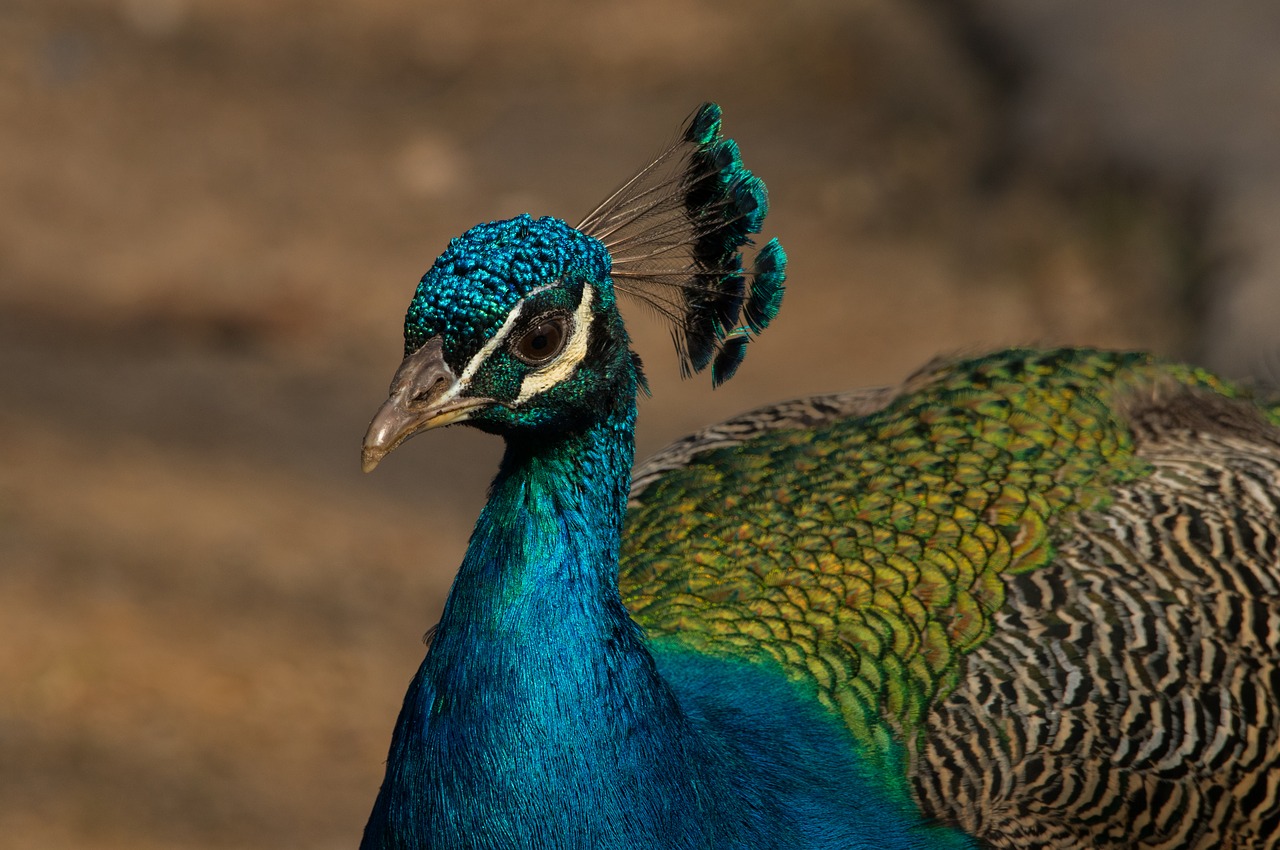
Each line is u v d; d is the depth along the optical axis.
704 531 8.06
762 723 7.19
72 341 20.00
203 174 24.75
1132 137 22.14
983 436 8.30
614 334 6.46
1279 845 7.62
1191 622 7.64
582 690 6.39
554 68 27.69
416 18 29.25
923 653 7.49
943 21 26.78
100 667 13.08
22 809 11.23
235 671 13.41
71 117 25.89
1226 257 19.36
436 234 23.61
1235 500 8.11
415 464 18.31
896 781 7.28
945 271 22.12
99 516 15.37
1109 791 7.40
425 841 6.48
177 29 28.58
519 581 6.38
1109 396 8.56
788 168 24.50
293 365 20.16
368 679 13.62
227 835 11.36
